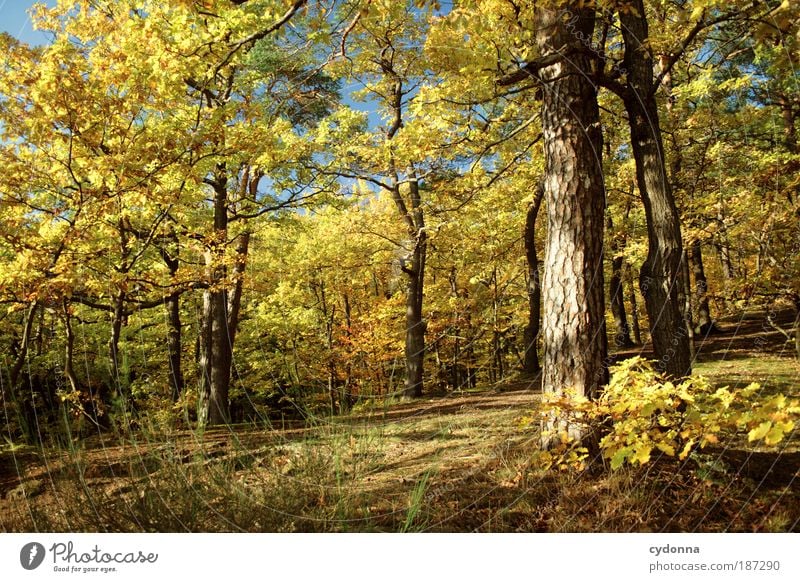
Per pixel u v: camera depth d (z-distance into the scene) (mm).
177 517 3715
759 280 7547
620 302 17172
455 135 8508
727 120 10750
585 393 5309
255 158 11266
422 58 7078
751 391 3381
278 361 20219
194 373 20281
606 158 13055
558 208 5715
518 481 4910
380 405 5656
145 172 8453
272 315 20984
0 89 7395
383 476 5332
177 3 6020
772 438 2688
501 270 20562
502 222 16188
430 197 14867
